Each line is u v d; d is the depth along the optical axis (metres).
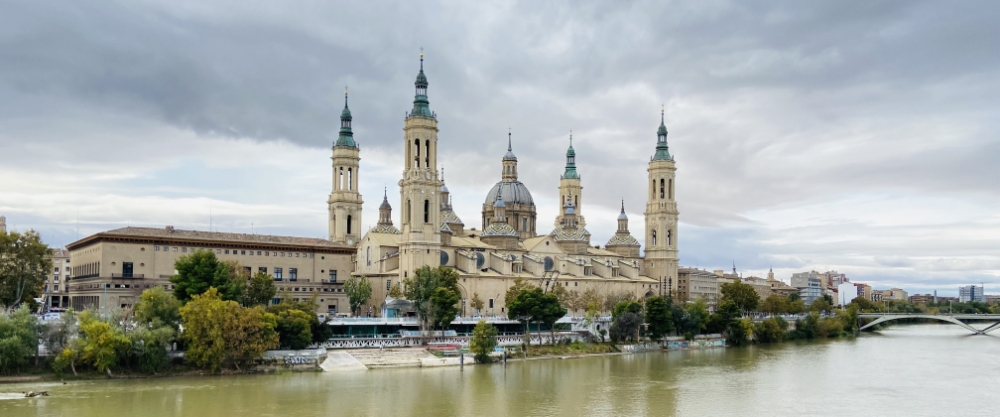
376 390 145.88
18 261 175.50
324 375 160.75
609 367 185.38
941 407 140.12
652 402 140.75
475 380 160.00
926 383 166.75
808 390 155.88
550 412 130.88
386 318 199.88
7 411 120.19
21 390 135.00
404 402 136.12
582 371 177.00
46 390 135.62
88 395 132.62
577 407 135.25
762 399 145.38
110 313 157.00
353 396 139.75
